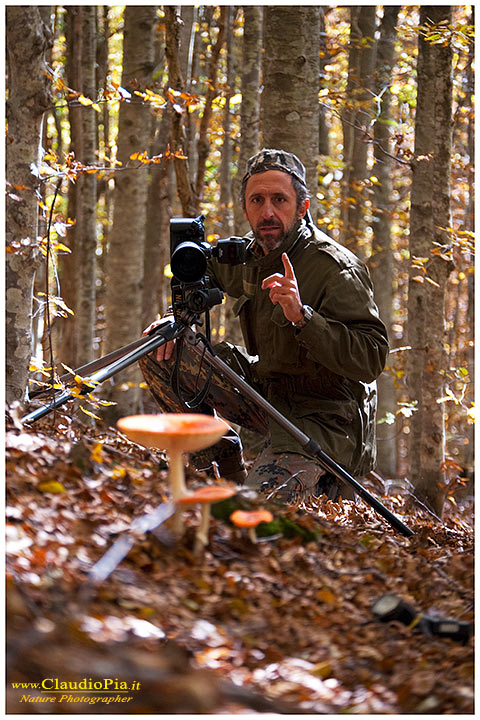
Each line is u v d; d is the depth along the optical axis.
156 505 2.74
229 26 12.65
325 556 2.90
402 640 2.45
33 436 3.01
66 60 12.63
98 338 15.36
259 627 2.26
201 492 2.47
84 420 5.70
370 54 11.33
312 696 2.00
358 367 4.29
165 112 11.73
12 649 1.83
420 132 7.64
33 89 4.10
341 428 4.56
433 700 2.09
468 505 8.32
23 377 4.11
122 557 2.33
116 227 9.25
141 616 2.13
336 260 4.46
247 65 8.88
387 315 11.27
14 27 4.02
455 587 2.96
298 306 4.08
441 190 6.36
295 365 4.52
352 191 11.60
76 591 2.13
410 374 8.69
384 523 4.45
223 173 13.70
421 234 7.71
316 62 6.11
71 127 10.99
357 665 2.22
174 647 2.04
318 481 4.47
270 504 3.01
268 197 4.46
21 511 2.41
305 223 4.67
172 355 4.79
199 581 2.40
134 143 9.12
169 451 2.48
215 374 4.81
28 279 4.10
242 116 8.91
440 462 6.38
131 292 9.24
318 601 2.56
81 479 2.74
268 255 4.52
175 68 6.73
